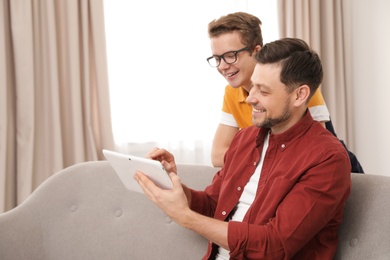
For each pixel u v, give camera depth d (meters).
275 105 1.42
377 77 3.76
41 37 2.98
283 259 1.33
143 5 3.23
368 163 3.81
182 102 3.35
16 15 2.86
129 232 1.98
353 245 1.49
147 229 1.97
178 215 1.39
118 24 3.20
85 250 2.00
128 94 3.24
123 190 2.03
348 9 3.66
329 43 3.59
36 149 2.99
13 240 1.96
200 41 3.36
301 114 1.49
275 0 3.52
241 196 1.60
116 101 3.23
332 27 3.58
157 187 1.43
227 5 3.41
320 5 3.61
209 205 1.74
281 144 1.50
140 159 1.42
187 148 3.38
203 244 1.88
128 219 2.00
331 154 1.37
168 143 3.33
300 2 3.49
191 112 3.36
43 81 2.99
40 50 2.98
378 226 1.44
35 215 2.03
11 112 2.95
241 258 1.36
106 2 3.17
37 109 2.99
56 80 2.96
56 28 3.02
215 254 1.65
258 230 1.34
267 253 1.33
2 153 2.84
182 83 3.34
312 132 1.47
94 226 2.02
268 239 1.32
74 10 2.99
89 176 2.07
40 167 3.00
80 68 3.08
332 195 1.34
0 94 2.84
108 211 2.03
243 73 1.87
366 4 3.71
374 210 1.47
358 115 3.77
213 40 1.86
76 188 2.06
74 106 3.01
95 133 3.16
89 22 3.08
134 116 3.25
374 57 3.75
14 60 2.89
